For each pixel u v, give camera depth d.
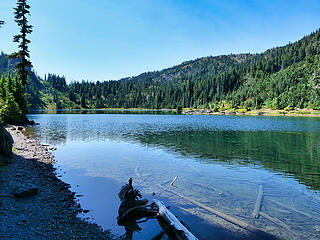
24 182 12.60
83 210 10.05
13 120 49.78
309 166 18.80
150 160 20.34
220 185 13.80
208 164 19.19
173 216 9.06
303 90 170.88
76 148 25.91
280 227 8.81
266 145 29.59
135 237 8.15
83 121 71.00
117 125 58.22
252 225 8.95
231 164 19.23
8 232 7.26
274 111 165.12
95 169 17.05
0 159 15.91
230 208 10.53
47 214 9.18
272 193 12.56
